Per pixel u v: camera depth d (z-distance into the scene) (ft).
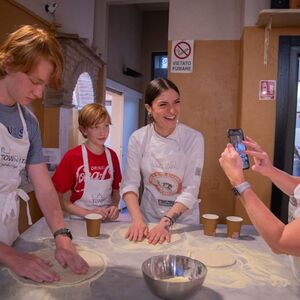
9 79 3.39
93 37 13.11
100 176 6.07
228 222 4.64
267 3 8.14
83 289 3.13
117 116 16.33
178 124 5.76
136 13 18.12
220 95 9.41
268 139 8.29
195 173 5.53
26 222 8.54
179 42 9.47
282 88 8.13
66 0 10.59
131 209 5.22
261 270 3.62
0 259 3.44
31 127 4.14
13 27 7.91
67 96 10.02
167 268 3.44
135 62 18.30
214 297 3.05
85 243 4.33
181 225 5.19
